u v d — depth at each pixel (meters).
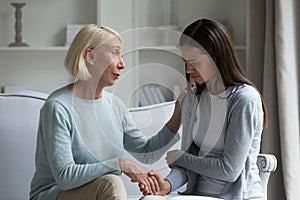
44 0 4.08
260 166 2.34
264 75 3.38
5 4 4.07
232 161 2.15
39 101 2.78
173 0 4.04
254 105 2.17
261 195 2.23
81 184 2.22
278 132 3.37
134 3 3.92
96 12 4.09
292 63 3.31
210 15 4.02
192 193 2.28
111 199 2.07
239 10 3.96
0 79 4.07
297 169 3.30
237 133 2.16
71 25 3.96
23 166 2.69
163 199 2.09
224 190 2.20
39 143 2.39
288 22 3.30
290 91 3.30
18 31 3.95
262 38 3.50
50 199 2.32
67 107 2.32
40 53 4.09
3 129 2.70
